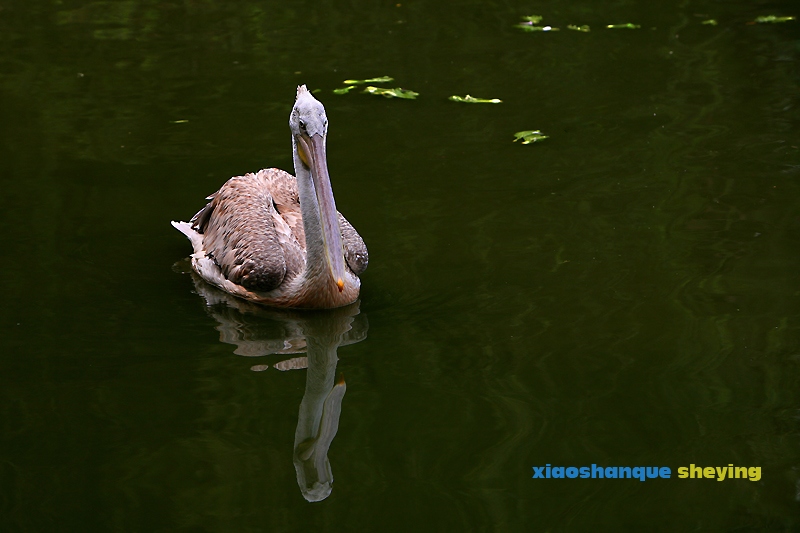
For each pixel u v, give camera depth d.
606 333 10.09
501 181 13.78
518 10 21.81
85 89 17.39
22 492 7.66
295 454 8.23
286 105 16.67
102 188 13.70
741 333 9.98
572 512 7.45
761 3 21.70
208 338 10.31
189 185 13.83
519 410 8.84
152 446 8.31
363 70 18.28
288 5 22.50
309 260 10.87
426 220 12.73
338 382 9.38
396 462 8.15
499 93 17.06
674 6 21.72
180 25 21.09
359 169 14.20
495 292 11.01
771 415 8.65
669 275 11.19
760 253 11.61
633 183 13.61
